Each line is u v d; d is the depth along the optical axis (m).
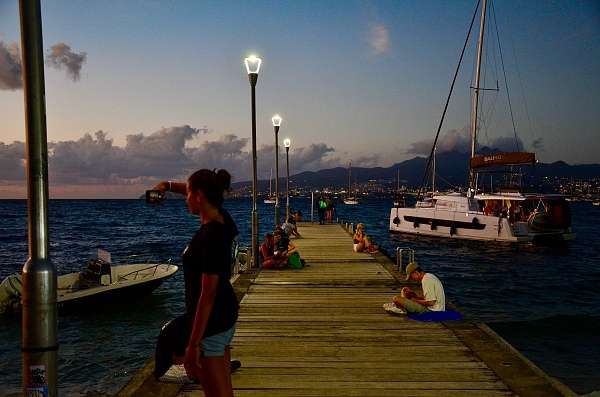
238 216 99.62
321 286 11.34
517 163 31.62
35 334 3.03
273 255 14.09
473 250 32.69
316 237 24.33
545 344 11.31
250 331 7.41
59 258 31.64
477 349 6.36
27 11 3.01
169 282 18.89
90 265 15.22
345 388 5.08
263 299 9.88
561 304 16.11
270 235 14.48
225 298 3.01
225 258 2.91
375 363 5.88
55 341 3.09
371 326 7.68
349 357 6.11
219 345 2.98
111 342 11.56
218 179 2.99
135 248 38.25
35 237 3.06
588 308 15.40
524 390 4.93
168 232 57.41
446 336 7.06
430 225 37.88
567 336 11.98
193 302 3.00
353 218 83.75
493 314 14.53
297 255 14.09
